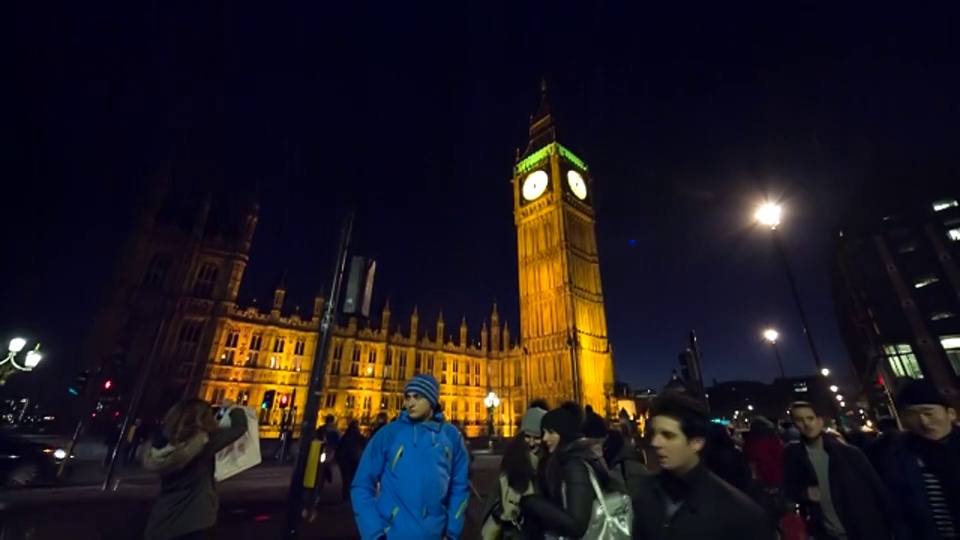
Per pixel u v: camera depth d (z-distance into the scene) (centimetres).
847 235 4506
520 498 409
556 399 6906
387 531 359
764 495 465
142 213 4828
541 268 8025
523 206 8869
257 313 5459
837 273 5006
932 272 3838
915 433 455
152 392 4219
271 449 3353
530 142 9956
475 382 7994
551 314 7550
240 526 1014
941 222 3894
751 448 776
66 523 993
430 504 369
